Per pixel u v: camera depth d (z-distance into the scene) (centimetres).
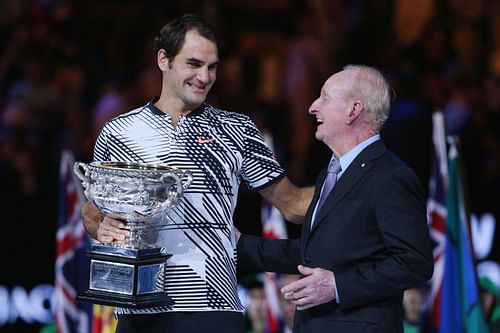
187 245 1280
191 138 1302
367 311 1273
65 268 1800
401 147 2488
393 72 2747
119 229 1259
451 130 2614
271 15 2823
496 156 2612
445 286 1658
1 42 2609
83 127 2533
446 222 1669
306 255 1305
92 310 1789
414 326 1864
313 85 2677
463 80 2808
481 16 2927
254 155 1338
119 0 2747
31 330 2175
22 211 2270
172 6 2769
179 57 1287
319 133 1316
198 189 1288
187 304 1275
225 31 2759
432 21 2855
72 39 2669
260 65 2700
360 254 1266
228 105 2588
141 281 1241
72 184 1814
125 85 2614
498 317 1836
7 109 2497
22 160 2375
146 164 1266
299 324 1316
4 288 2175
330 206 1286
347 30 2817
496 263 2359
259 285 1950
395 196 1252
